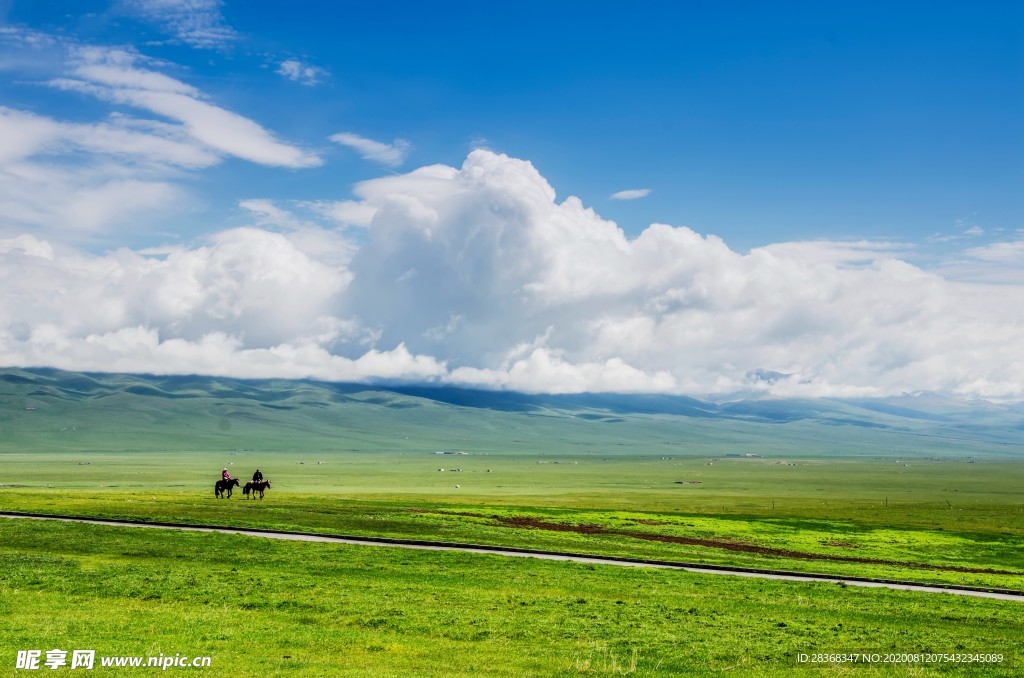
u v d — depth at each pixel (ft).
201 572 159.84
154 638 106.83
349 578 163.22
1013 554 326.03
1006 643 130.00
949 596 181.98
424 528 259.80
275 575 161.38
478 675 98.07
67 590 137.28
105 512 257.75
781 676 104.58
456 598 144.46
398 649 108.17
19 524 214.69
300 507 306.35
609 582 172.65
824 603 160.66
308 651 105.40
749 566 223.51
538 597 150.51
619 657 109.09
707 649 114.93
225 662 97.96
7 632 106.22
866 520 454.81
